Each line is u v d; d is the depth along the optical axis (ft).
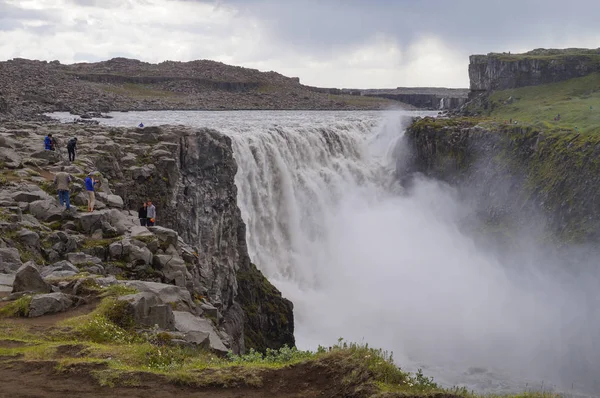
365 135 449.89
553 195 375.66
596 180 348.38
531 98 638.53
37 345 64.08
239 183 291.38
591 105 532.73
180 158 205.26
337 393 56.90
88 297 79.10
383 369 59.06
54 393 54.08
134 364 61.62
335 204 373.61
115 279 87.92
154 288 89.25
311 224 348.59
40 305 73.51
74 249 104.42
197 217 202.80
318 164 379.14
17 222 104.53
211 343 77.20
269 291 231.30
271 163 317.22
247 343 207.31
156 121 483.92
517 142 424.87
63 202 119.03
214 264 202.39
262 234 304.30
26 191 123.44
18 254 92.94
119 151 184.75
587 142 369.50
